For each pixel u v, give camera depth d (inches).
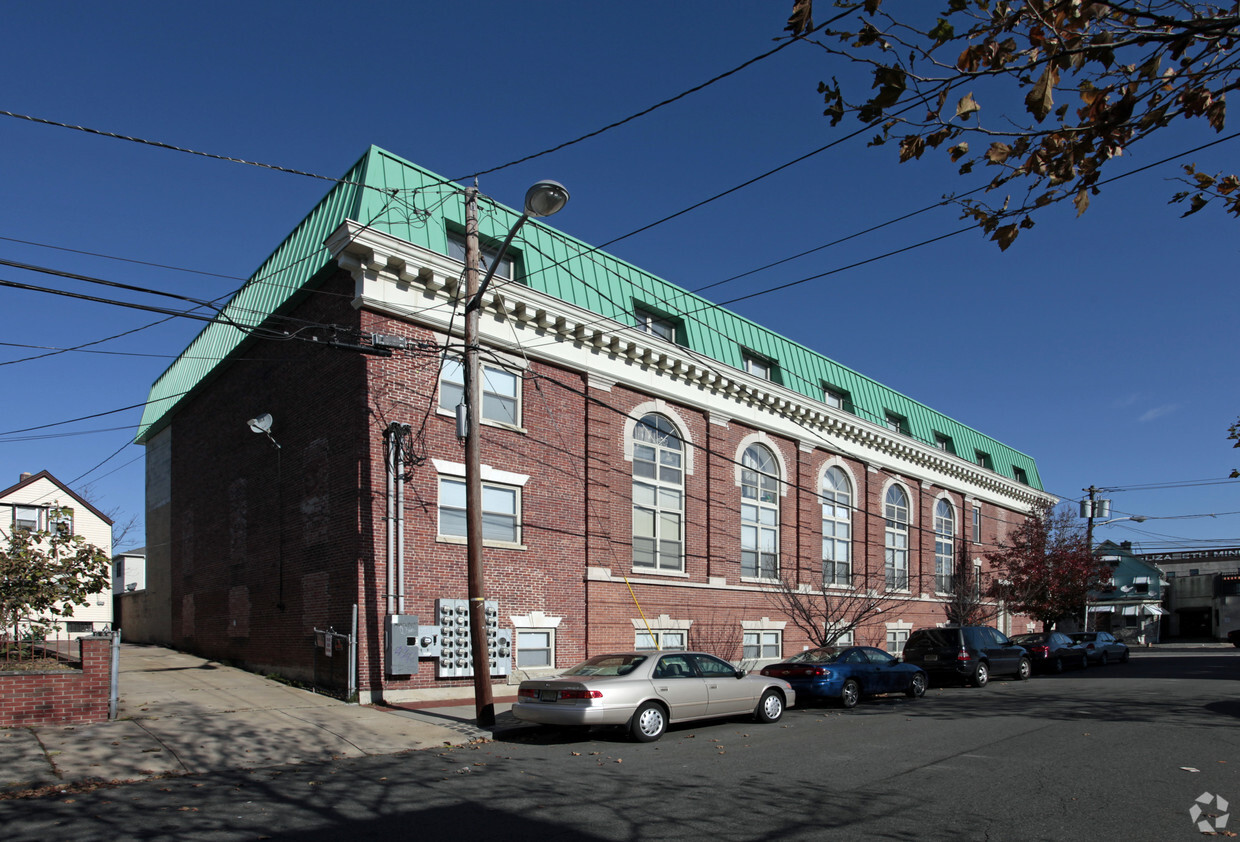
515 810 321.4
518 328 754.2
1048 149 211.3
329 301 700.7
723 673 547.5
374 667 621.9
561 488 776.3
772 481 1040.2
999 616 1523.1
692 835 286.8
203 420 960.9
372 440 642.2
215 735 469.1
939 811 316.2
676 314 941.8
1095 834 284.5
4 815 316.5
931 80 198.8
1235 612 2393.0
